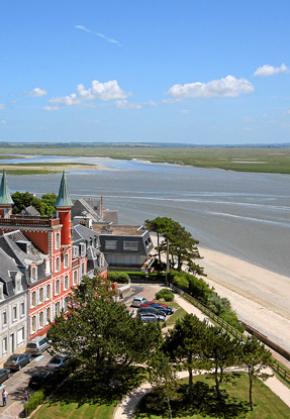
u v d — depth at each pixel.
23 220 84.75
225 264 138.88
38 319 81.00
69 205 88.31
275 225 192.25
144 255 124.12
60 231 87.38
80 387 63.34
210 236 172.38
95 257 103.81
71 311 69.00
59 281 87.94
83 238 101.38
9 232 82.94
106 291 67.19
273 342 85.19
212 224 192.62
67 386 63.56
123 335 60.50
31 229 84.44
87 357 61.44
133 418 56.75
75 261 94.50
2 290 71.06
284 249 155.62
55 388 62.81
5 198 94.50
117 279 115.12
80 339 62.47
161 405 59.62
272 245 160.50
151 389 63.28
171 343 60.72
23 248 81.06
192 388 63.31
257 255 148.50
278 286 121.12
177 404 60.03
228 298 111.50
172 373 61.41
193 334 59.44
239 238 169.75
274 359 75.62
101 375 63.38
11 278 74.25
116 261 125.12
